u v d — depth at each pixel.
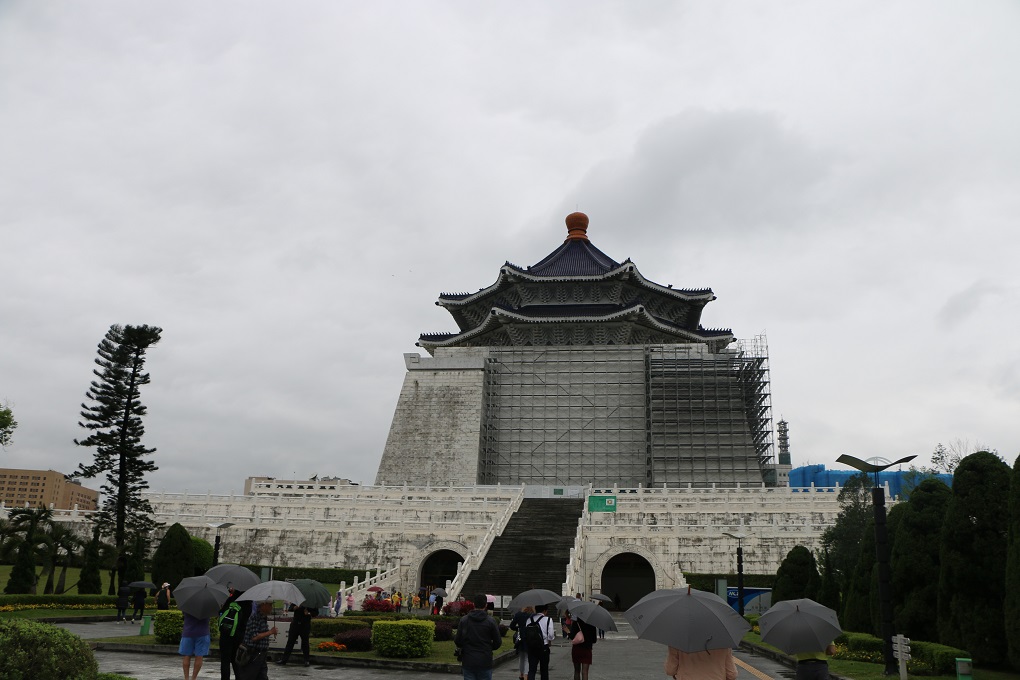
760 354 102.38
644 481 99.25
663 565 62.66
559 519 69.81
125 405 67.56
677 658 17.20
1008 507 29.78
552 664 32.34
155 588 53.53
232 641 22.30
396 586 63.09
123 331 68.00
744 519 67.75
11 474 171.12
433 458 99.75
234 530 69.88
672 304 114.56
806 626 19.03
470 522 67.12
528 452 102.25
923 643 30.06
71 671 14.54
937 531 34.50
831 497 69.25
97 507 69.00
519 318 104.12
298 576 65.50
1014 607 27.86
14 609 44.34
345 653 31.53
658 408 99.81
